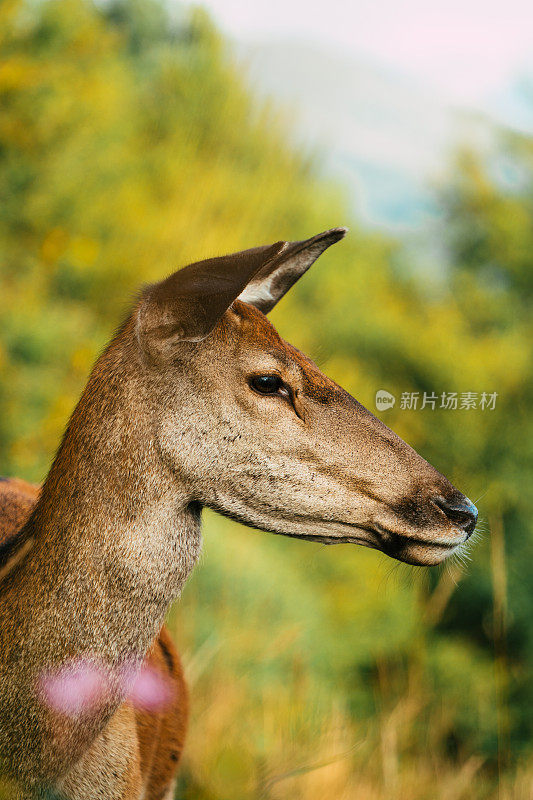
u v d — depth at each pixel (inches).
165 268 565.0
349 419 157.8
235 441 153.8
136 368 154.6
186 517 156.2
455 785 368.8
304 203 789.2
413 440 719.7
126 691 152.4
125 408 153.8
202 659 325.1
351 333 768.9
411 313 853.2
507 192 948.0
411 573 196.7
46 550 152.3
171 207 627.2
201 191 667.4
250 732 307.3
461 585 657.0
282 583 472.4
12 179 505.0
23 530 161.9
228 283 141.3
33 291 470.6
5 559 160.1
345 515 156.6
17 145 495.5
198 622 364.5
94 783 160.4
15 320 443.5
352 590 575.2
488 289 914.1
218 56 790.5
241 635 380.5
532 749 577.6
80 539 150.9
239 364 153.6
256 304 178.2
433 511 156.5
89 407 156.3
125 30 768.3
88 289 524.1
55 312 474.9
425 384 763.4
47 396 413.4
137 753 170.4
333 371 671.1
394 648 571.2
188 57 775.1
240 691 329.4
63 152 531.5
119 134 602.2
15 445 380.2
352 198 943.7
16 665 150.3
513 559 676.7
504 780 364.5
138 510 151.7
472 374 758.5
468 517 159.6
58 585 150.2
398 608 588.7
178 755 205.5
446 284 925.8
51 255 463.8
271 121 802.8
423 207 995.3
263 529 158.9
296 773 246.1
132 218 560.7
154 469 152.7
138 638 152.1
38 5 514.9
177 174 665.0
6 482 220.4
